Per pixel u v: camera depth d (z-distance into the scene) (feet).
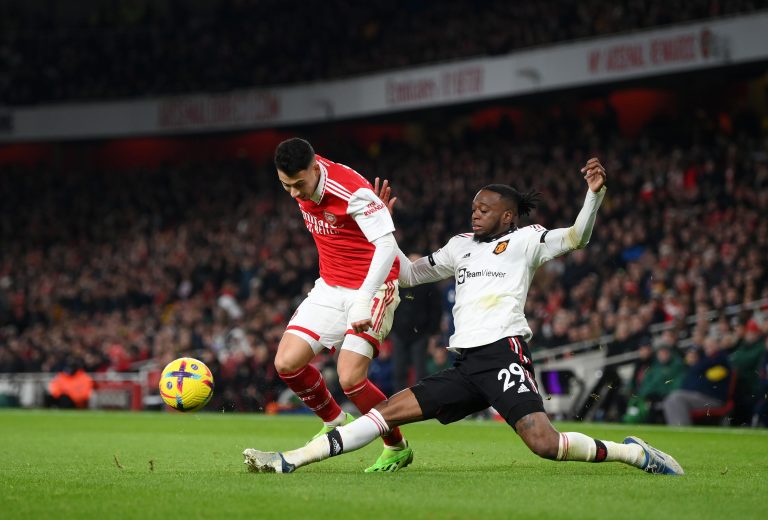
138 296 125.70
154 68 155.12
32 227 150.00
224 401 93.56
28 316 130.93
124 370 105.19
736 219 92.17
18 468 33.19
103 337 114.11
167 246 136.36
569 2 121.70
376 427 28.73
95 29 163.63
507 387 28.22
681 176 103.19
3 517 21.17
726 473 30.37
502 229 30.19
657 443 46.93
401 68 133.90
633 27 112.78
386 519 20.63
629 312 76.38
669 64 108.78
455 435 53.52
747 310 70.79
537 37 121.60
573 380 75.20
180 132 148.77
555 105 135.13
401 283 31.96
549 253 29.25
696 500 23.77
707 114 122.52
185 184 149.38
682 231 92.17
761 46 101.81
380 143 139.95
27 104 156.66
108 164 169.48
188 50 154.92
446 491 24.79
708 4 106.52
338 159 142.00
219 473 29.81
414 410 28.86
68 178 157.17
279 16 153.79
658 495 24.49
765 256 84.38
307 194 29.78
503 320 28.89
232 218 138.31
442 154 128.57
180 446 45.55
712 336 68.54
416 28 140.36
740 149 102.68
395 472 30.22
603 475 29.27
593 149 112.47
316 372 31.89
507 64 122.42
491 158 122.11
